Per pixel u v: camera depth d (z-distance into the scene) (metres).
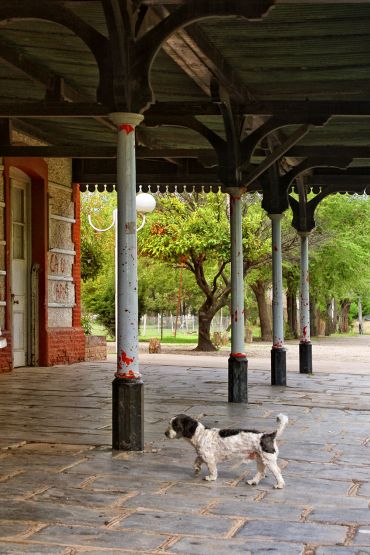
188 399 10.86
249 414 9.48
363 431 8.22
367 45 8.78
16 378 13.38
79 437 7.70
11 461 6.59
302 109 10.02
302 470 6.34
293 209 15.20
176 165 15.12
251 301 39.56
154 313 44.22
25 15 7.22
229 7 6.74
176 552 4.32
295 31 8.34
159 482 5.91
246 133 12.82
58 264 16.30
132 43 7.17
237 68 9.75
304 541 4.52
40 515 4.99
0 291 14.21
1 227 14.23
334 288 33.00
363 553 4.32
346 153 12.36
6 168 14.29
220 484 5.86
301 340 15.34
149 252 23.78
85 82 11.24
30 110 9.54
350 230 31.11
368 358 22.38
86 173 16.83
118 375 7.18
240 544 4.45
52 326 16.03
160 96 11.80
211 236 22.20
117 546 4.41
